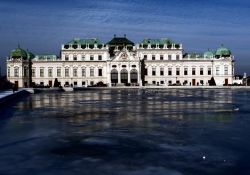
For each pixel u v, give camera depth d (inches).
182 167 1301.7
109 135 1846.7
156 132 1920.5
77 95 5265.8
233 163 1348.4
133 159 1401.3
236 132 1911.9
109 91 6589.6
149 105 3412.9
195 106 3289.9
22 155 1469.0
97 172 1251.8
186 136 1811.0
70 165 1330.0
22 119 2453.2
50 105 3489.2
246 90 6875.0
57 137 1806.1
